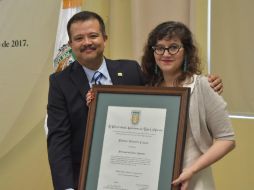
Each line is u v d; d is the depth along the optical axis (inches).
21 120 134.6
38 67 131.3
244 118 114.4
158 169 63.6
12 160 138.8
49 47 130.2
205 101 64.7
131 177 65.0
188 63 67.7
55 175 72.6
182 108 63.5
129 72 79.2
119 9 123.4
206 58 115.9
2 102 133.9
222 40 115.3
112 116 68.0
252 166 114.6
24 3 130.3
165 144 63.8
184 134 62.5
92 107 69.4
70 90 75.6
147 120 65.7
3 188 140.6
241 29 113.0
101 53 75.9
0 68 132.6
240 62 113.8
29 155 137.1
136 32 117.5
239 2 112.9
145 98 66.7
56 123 75.4
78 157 76.2
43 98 132.6
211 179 67.2
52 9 129.1
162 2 117.6
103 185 66.4
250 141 114.3
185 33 67.2
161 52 67.0
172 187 61.9
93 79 76.9
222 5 114.8
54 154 73.6
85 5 127.6
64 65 109.9
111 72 78.7
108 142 67.3
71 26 74.4
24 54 131.6
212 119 64.5
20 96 132.9
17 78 132.4
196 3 114.5
